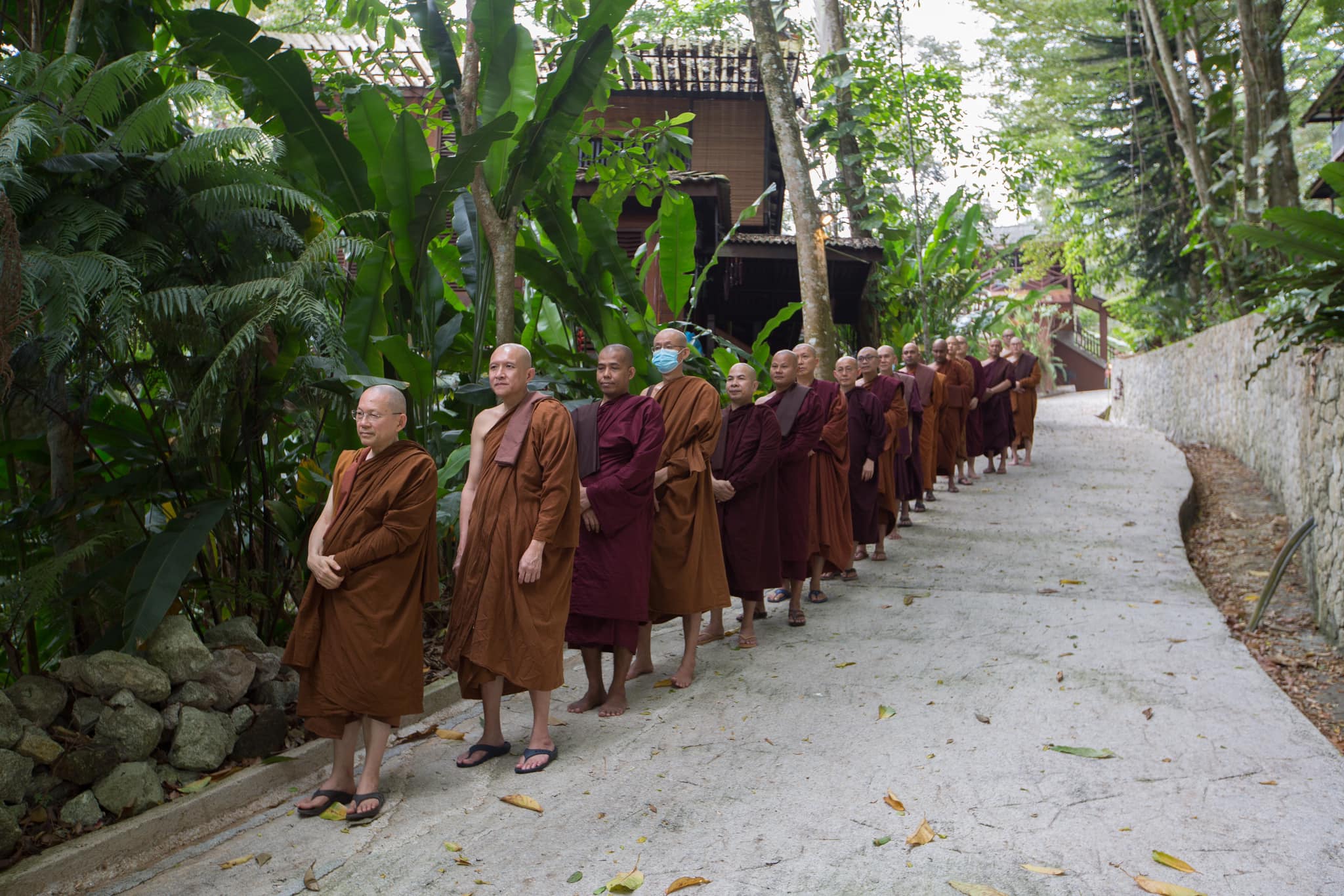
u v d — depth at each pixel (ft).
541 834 12.20
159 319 13.89
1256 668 17.72
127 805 12.41
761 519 19.39
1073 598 22.97
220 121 20.36
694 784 13.51
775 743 14.87
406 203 17.95
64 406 14.76
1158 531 29.71
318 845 12.14
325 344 15.03
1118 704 16.14
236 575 17.35
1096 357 138.00
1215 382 50.03
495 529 13.69
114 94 14.07
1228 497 37.65
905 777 13.55
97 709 12.89
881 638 20.20
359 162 17.89
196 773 13.58
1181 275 75.46
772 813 12.55
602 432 15.99
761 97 55.42
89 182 14.05
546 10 24.20
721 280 51.49
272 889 11.09
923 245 57.77
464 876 11.25
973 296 60.44
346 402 17.01
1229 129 48.08
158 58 17.21
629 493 15.49
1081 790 12.98
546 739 14.44
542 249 24.95
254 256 15.56
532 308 25.84
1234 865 11.01
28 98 13.88
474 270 21.18
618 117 55.72
